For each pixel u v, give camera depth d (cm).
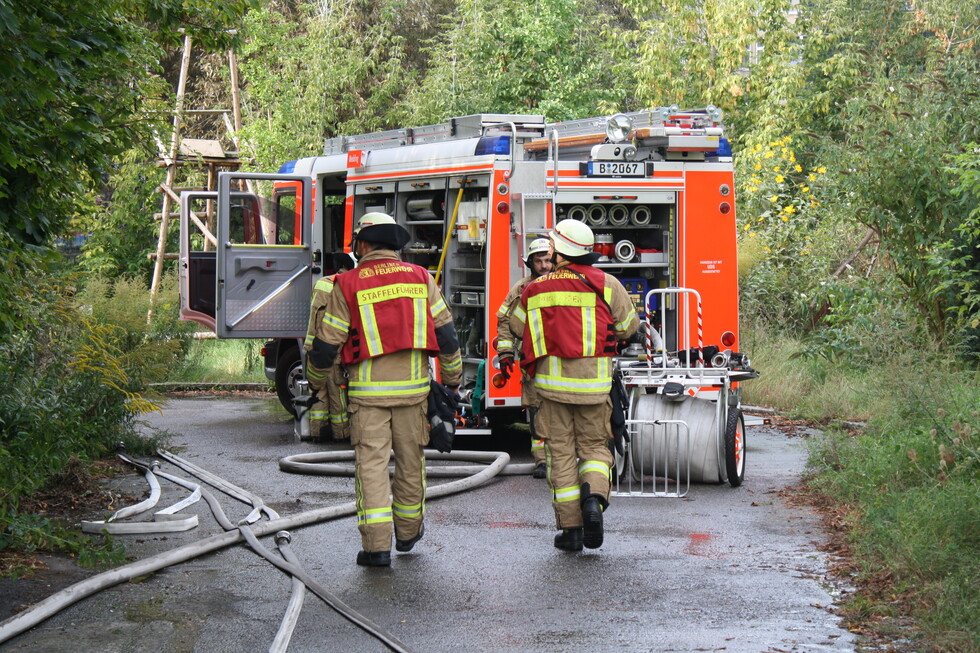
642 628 521
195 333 1697
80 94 677
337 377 661
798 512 770
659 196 1016
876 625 519
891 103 1293
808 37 2323
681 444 852
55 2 586
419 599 573
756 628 519
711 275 1030
